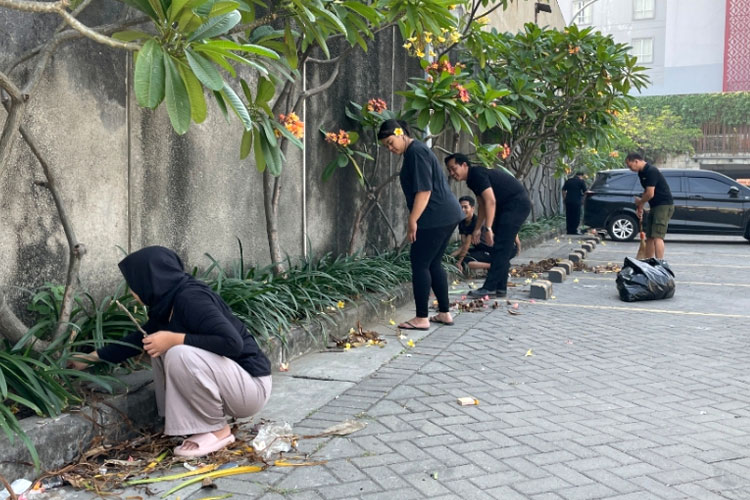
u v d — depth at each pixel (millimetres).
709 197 15484
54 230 3896
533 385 4379
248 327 4496
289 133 4492
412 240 5777
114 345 3492
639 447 3346
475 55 8383
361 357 5008
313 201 6836
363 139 7770
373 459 3150
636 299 7719
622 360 5055
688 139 40500
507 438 3439
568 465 3113
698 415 3850
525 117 11117
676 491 2865
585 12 48156
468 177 7375
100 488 2766
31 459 2768
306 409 3840
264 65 4430
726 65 43969
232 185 5559
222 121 5395
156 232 4727
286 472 2996
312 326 5184
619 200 16141
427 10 5293
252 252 5871
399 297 6914
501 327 6145
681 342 5672
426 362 4883
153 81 2480
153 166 4668
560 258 11422
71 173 3992
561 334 5906
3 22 3520
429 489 2850
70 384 3211
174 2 2420
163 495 2734
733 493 2855
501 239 7645
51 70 3822
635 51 46688
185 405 3080
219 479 2906
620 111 11438
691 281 9555
